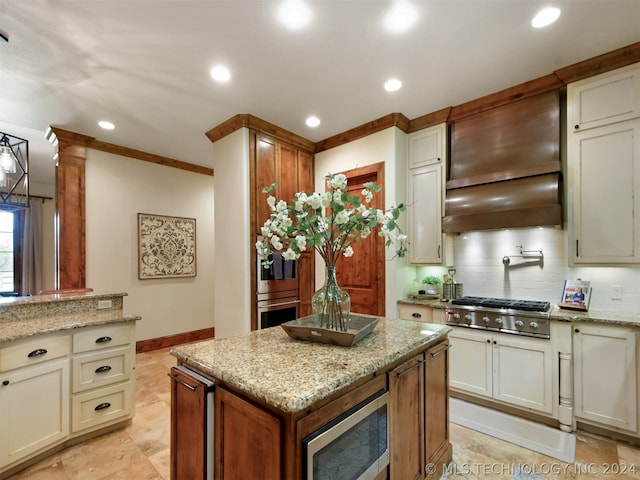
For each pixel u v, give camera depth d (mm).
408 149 3502
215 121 3416
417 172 3416
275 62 2395
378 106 3129
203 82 2664
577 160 2480
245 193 3266
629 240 2273
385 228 1653
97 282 3977
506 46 2229
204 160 4805
